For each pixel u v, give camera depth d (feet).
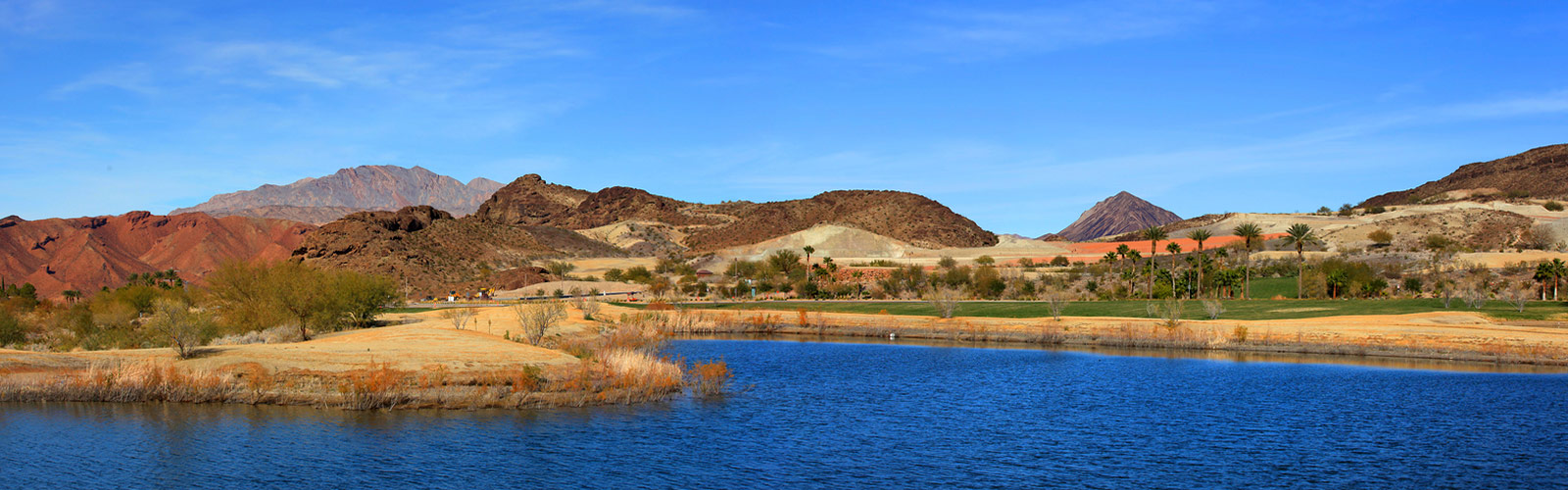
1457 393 173.99
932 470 116.06
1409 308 313.53
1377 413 154.10
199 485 102.47
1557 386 181.98
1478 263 473.67
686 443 126.93
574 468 112.98
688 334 319.06
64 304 460.14
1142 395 172.65
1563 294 382.63
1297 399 167.84
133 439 120.06
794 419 144.66
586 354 186.39
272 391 140.97
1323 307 324.39
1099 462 120.78
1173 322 273.75
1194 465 119.85
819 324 329.31
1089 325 291.79
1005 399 167.84
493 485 105.91
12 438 119.55
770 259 595.47
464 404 141.59
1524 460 122.11
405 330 224.74
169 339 174.19
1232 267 510.99
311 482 104.83
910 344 280.92
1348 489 109.29
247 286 250.98
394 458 114.73
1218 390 179.01
